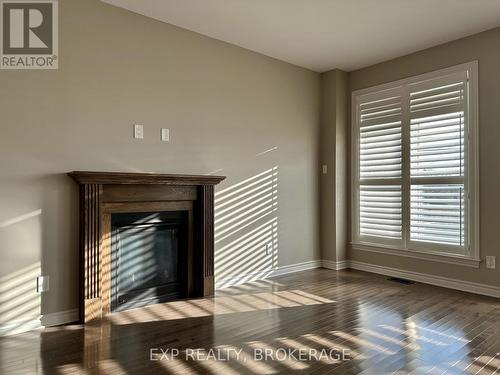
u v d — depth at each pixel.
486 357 2.29
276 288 3.89
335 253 4.81
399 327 2.79
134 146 3.30
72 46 2.96
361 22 3.52
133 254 3.29
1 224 2.64
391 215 4.50
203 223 3.62
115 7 3.20
